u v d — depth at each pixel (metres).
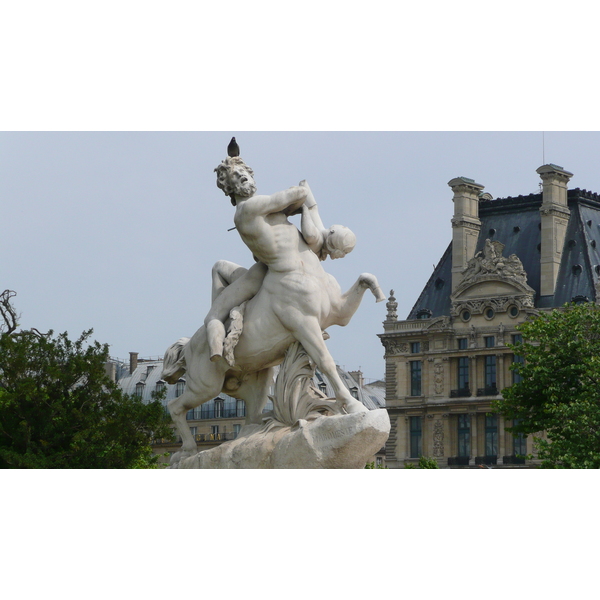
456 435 132.62
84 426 51.97
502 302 129.62
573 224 129.88
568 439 62.09
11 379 52.12
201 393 21.08
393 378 137.12
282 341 20.22
